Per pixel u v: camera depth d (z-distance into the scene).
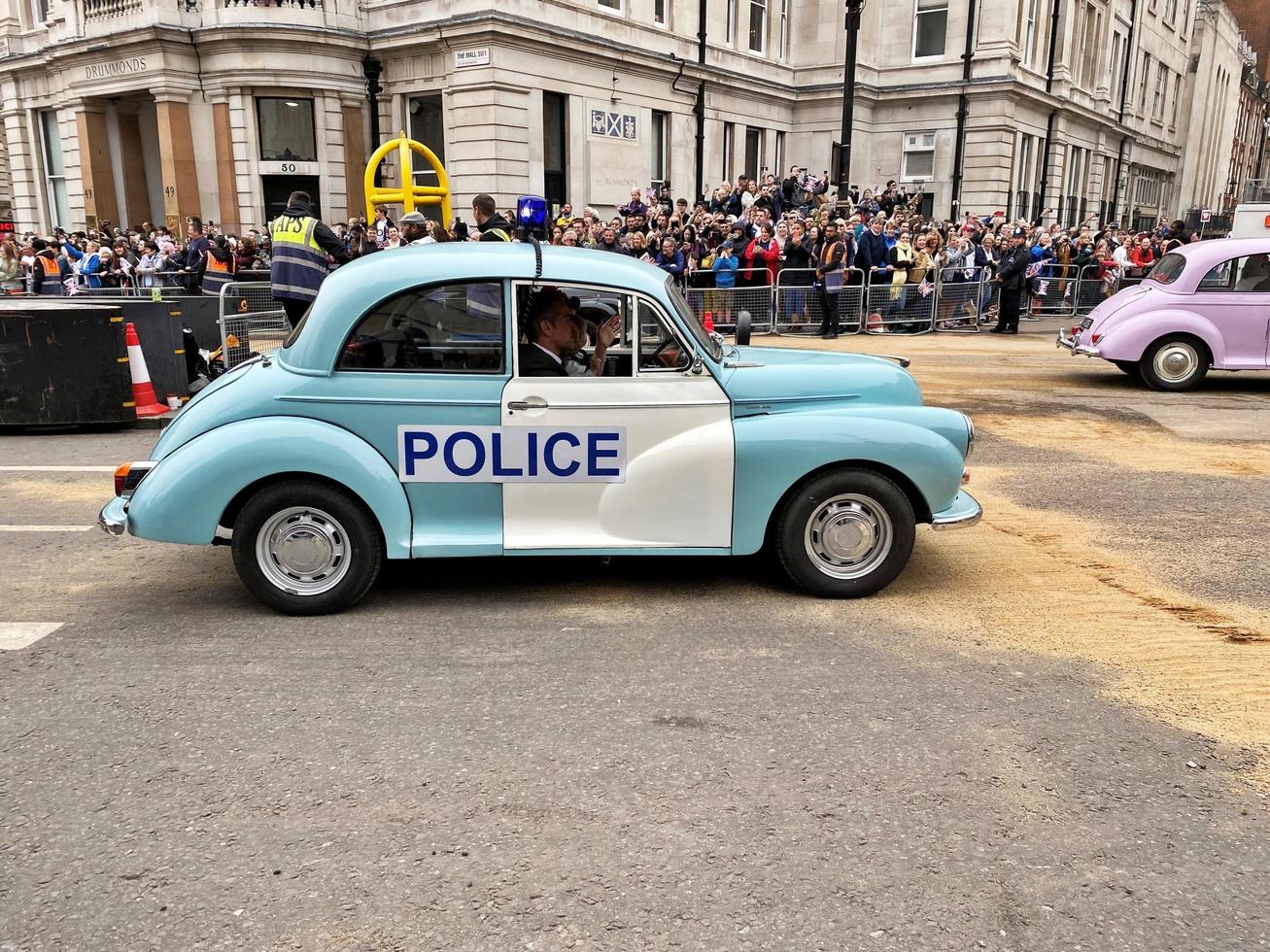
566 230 15.05
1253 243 10.55
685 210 19.50
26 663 4.05
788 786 3.14
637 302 4.44
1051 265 20.53
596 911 2.55
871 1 30.75
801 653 4.16
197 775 3.20
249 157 21.52
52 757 3.31
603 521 4.55
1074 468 7.54
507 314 4.38
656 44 24.38
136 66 21.77
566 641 4.27
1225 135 68.50
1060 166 35.94
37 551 5.57
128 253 18.91
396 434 4.40
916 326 16.78
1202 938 2.46
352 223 17.78
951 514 4.73
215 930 2.48
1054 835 2.89
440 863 2.75
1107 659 4.14
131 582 5.06
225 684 3.86
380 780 3.17
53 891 2.63
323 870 2.72
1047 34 33.94
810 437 4.50
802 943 2.43
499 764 3.27
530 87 20.72
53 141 27.12
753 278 15.81
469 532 4.52
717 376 4.54
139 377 9.05
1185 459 7.82
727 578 5.11
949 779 3.19
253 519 4.40
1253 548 5.66
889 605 4.73
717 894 2.62
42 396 8.52
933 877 2.70
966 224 19.66
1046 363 13.20
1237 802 3.07
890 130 31.92
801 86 30.80
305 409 4.38
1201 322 10.59
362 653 4.15
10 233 21.39
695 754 3.34
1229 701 3.75
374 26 21.72
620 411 4.46
